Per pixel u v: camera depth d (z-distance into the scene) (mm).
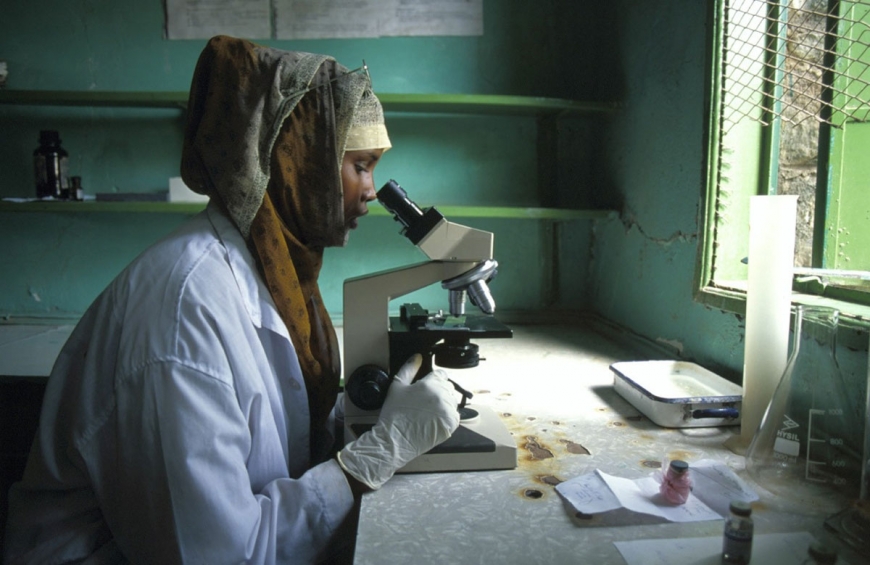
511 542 763
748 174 1512
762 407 1024
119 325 884
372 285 1087
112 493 851
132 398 828
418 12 2199
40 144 2111
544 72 2254
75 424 857
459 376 1555
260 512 857
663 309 1753
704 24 1525
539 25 2232
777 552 730
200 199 1977
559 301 2379
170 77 2184
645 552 737
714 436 1131
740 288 1413
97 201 1957
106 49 2170
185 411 813
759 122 1475
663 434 1139
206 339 861
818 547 714
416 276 1087
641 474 962
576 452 1054
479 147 2287
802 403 957
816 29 1272
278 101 983
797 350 924
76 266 2238
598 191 2264
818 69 1340
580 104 2029
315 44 2199
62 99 1978
